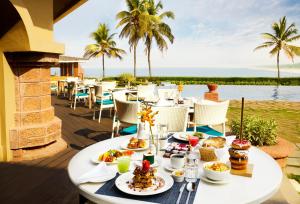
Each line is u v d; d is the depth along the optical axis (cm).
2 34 383
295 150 496
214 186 140
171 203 124
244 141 160
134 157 186
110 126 672
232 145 160
